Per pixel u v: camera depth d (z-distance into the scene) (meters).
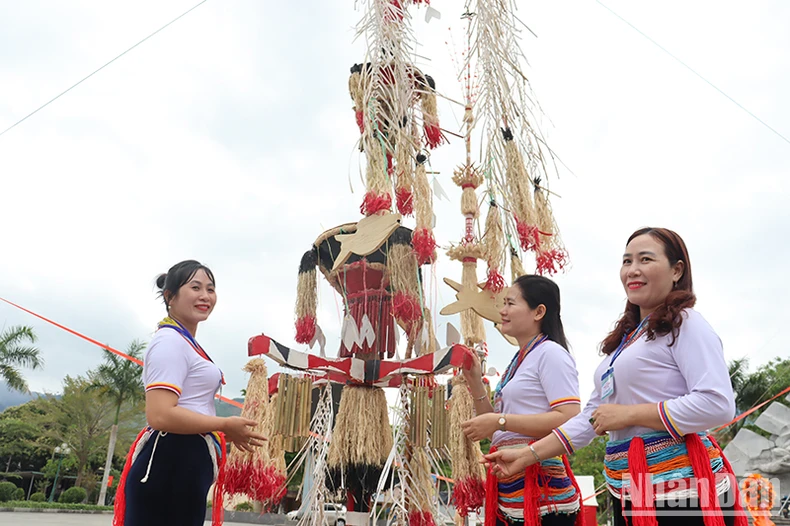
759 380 25.97
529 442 2.65
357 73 4.35
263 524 19.22
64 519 16.95
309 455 3.92
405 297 3.77
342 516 4.08
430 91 4.17
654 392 1.98
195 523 2.50
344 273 4.12
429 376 3.82
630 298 2.16
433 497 3.89
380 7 3.96
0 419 38.09
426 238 3.67
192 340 2.73
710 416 1.78
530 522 2.44
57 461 38.28
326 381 3.89
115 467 37.91
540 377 2.68
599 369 2.28
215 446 2.65
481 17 4.04
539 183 4.12
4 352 26.64
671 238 2.16
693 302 2.03
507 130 3.99
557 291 2.91
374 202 3.74
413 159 3.91
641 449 1.94
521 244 3.95
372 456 3.64
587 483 13.07
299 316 4.12
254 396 3.38
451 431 3.40
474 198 5.01
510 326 2.91
